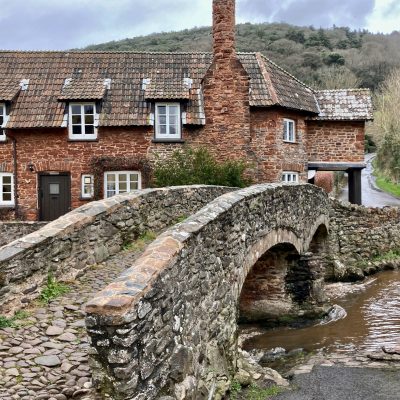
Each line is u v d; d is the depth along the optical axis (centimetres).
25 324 676
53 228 827
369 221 2294
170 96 2241
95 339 484
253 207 1026
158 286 549
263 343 1313
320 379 973
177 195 1266
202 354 699
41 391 527
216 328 778
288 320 1493
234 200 912
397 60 8400
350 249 2212
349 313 1559
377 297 1764
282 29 8900
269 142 2312
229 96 2222
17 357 591
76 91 2267
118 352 478
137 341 497
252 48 7919
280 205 1255
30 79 2391
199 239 705
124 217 1034
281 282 1514
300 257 1505
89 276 866
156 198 1166
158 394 541
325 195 1892
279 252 1494
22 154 2256
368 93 2609
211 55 2542
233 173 2067
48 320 691
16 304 713
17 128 2206
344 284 2012
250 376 892
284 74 2620
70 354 607
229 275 861
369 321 1458
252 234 1020
